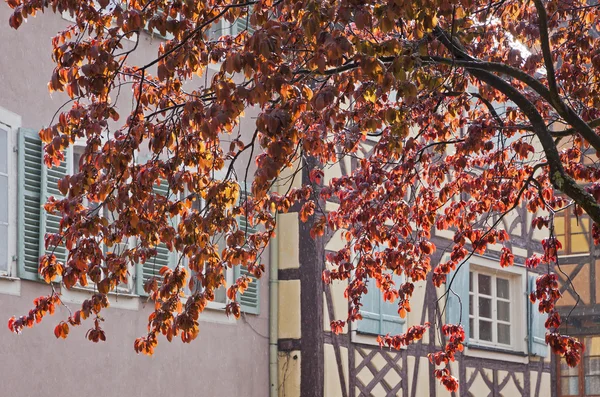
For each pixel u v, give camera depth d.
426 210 11.62
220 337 15.91
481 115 11.32
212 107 7.71
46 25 13.52
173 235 8.91
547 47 8.35
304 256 16.92
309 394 16.61
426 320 19.09
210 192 8.87
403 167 10.62
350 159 17.52
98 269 8.83
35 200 13.05
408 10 7.18
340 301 17.28
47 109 13.45
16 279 12.73
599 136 8.36
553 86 8.37
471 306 20.61
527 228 22.05
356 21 7.16
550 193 11.25
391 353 18.20
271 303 16.97
